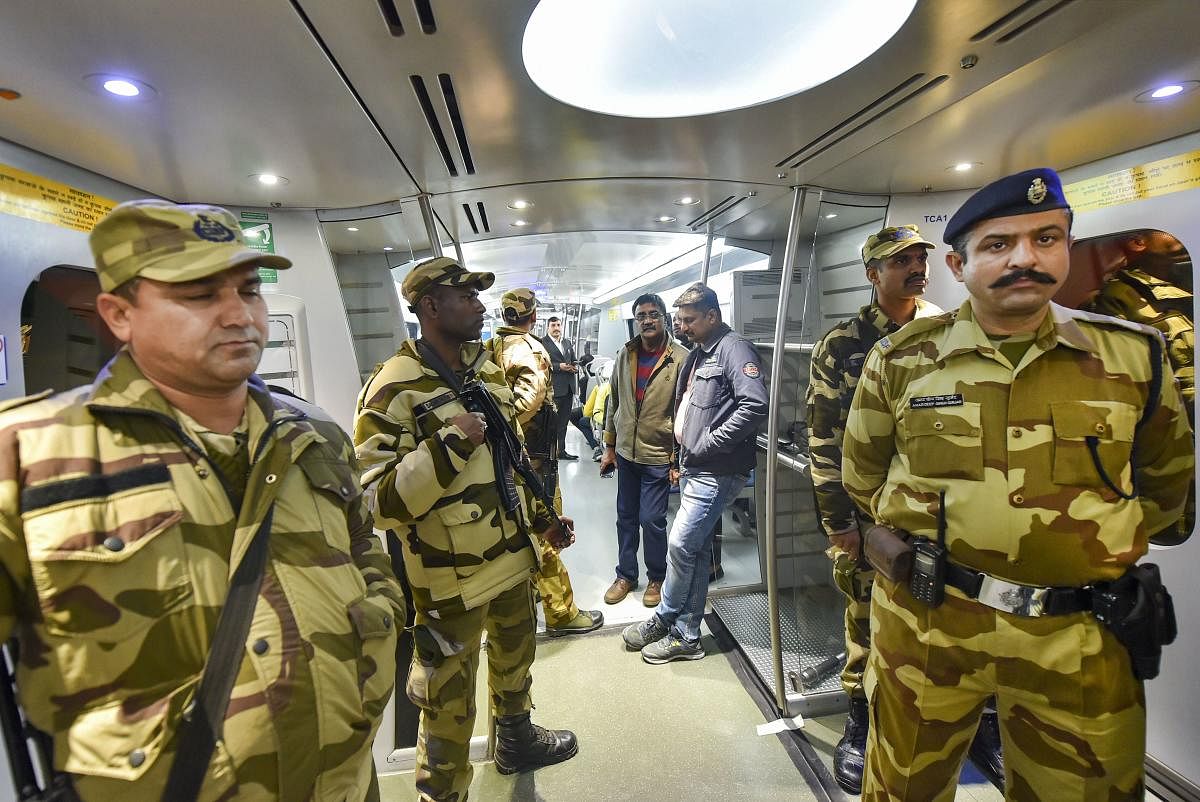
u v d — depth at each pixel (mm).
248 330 860
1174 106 1458
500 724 2020
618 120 1482
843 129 1590
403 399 1604
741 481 2682
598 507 5230
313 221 2176
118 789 746
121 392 821
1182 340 1690
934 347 1279
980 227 1127
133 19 935
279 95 1251
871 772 1394
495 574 1664
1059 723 1115
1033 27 1080
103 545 739
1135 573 1078
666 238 3266
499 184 2025
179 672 784
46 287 1530
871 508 1495
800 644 2455
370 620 977
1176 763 1751
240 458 908
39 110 1247
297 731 832
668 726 2273
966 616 1182
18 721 810
